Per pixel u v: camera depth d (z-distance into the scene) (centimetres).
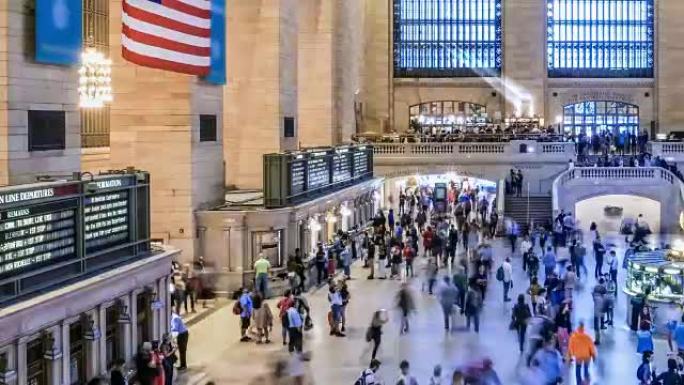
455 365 2188
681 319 2323
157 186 2892
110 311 1805
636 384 2034
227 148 3659
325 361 2225
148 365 1755
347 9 4878
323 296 3061
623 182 4781
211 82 3012
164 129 2878
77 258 1702
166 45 2505
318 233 3469
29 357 1532
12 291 1502
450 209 4978
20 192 1527
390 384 2011
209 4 2727
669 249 2762
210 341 2398
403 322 2530
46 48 1894
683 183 4788
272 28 3609
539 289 2552
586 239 4444
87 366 1691
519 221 4675
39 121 1912
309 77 4578
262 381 2014
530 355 2023
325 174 3662
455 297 2570
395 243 3506
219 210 2952
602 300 2453
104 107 3120
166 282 2042
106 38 3041
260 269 2845
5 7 1808
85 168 2919
